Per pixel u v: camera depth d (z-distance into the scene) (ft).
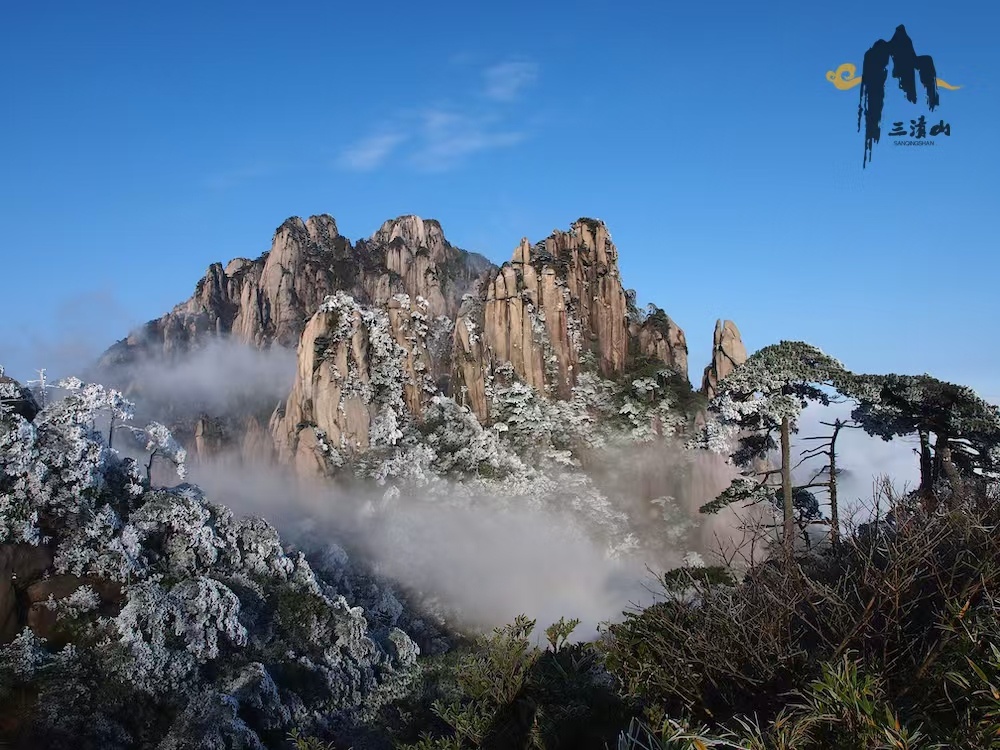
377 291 536.01
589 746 38.55
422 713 124.57
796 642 31.37
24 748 89.61
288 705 119.03
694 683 31.91
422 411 331.36
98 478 127.85
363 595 189.67
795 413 86.48
